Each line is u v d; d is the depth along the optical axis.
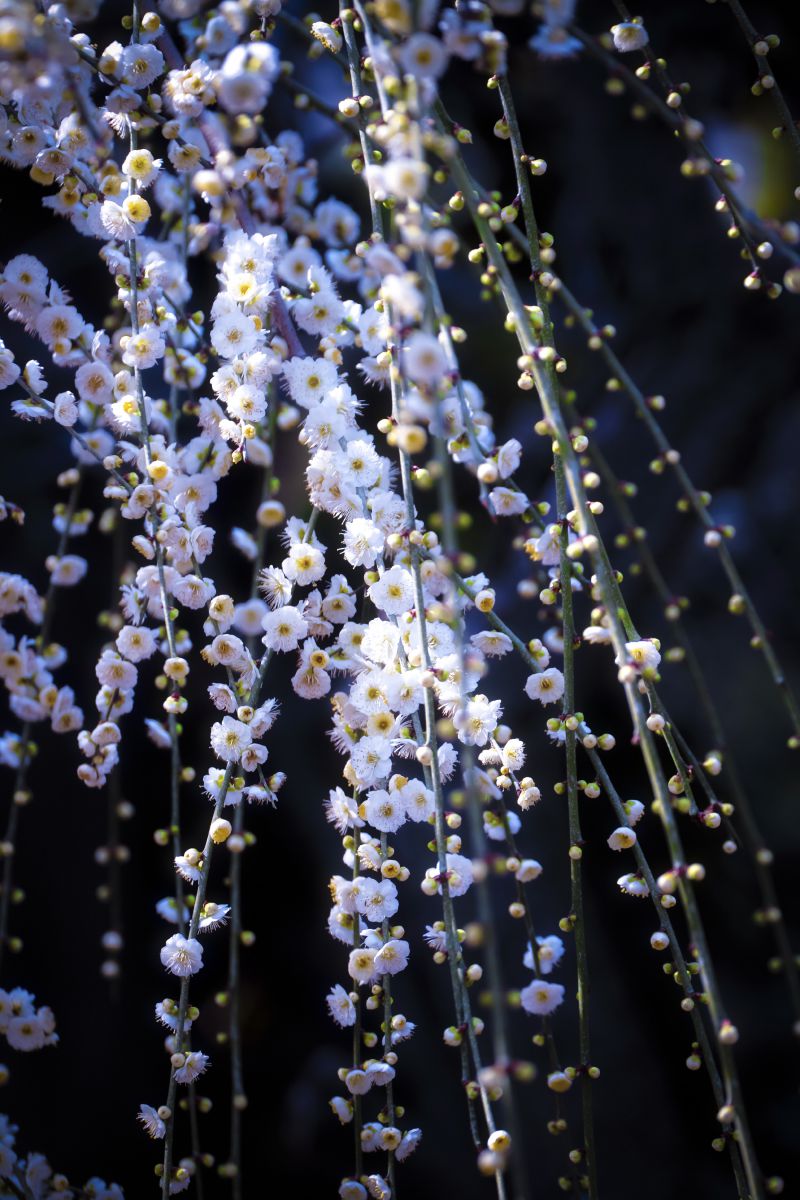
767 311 2.70
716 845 2.72
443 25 1.40
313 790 2.38
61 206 1.59
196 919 1.50
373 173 1.37
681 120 1.49
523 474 2.50
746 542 2.68
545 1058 2.27
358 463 1.50
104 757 1.58
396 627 1.48
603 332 1.50
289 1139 2.38
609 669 2.61
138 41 1.56
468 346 2.52
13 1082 2.15
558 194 2.64
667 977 2.61
